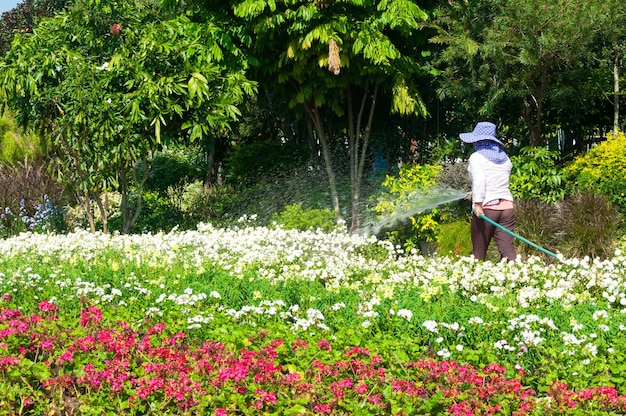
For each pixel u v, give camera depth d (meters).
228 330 5.98
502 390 4.59
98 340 5.61
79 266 8.66
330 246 9.78
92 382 4.79
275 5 11.28
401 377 5.05
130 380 5.01
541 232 10.45
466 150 13.41
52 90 11.66
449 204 12.21
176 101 11.63
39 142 14.80
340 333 5.68
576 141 14.18
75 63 11.62
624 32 11.63
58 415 4.65
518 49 11.99
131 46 11.90
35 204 13.52
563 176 11.67
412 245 12.09
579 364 5.08
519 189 11.63
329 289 7.18
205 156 17.09
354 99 13.59
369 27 11.56
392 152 13.74
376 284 7.78
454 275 7.62
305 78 12.38
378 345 5.50
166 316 6.36
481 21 12.37
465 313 6.20
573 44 11.45
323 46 11.62
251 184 14.23
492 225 8.91
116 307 6.91
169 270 8.50
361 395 4.71
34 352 5.61
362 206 12.83
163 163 15.80
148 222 14.23
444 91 12.50
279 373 4.86
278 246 9.53
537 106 12.62
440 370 4.95
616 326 5.89
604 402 4.45
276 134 16.05
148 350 5.41
